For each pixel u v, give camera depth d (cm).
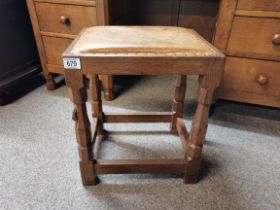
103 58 51
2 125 94
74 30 101
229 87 92
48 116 100
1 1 99
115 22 106
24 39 115
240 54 84
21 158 77
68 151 80
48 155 78
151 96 118
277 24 76
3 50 104
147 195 65
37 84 129
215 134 91
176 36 62
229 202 63
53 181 68
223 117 102
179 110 85
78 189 66
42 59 114
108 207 61
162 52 53
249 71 86
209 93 55
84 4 94
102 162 65
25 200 63
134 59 51
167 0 133
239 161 78
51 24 104
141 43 55
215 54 52
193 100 116
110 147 83
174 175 71
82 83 53
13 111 103
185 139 74
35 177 70
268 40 79
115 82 132
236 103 113
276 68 83
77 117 57
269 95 88
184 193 66
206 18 132
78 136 59
